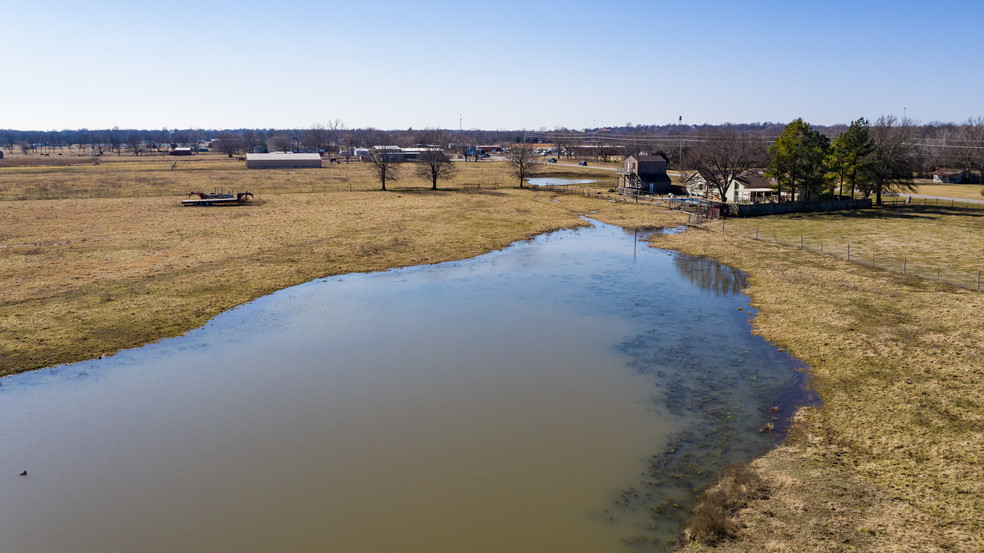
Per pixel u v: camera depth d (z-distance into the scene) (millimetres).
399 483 17578
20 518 16078
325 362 26984
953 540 13945
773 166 70750
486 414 21922
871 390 22453
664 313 33688
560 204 79312
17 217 60250
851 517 15109
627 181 94062
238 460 18969
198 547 14844
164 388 24250
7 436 20438
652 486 17203
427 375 25500
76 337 29312
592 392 23656
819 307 33031
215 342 29422
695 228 61094
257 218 63188
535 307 35125
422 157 114438
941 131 161375
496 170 139875
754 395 23016
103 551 14742
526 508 16266
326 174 124750
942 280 37844
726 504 15922
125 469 18453
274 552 14625
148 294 36125
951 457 17547
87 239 50406
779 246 50562
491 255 49250
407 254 48500
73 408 22469
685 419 21266
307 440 20172
